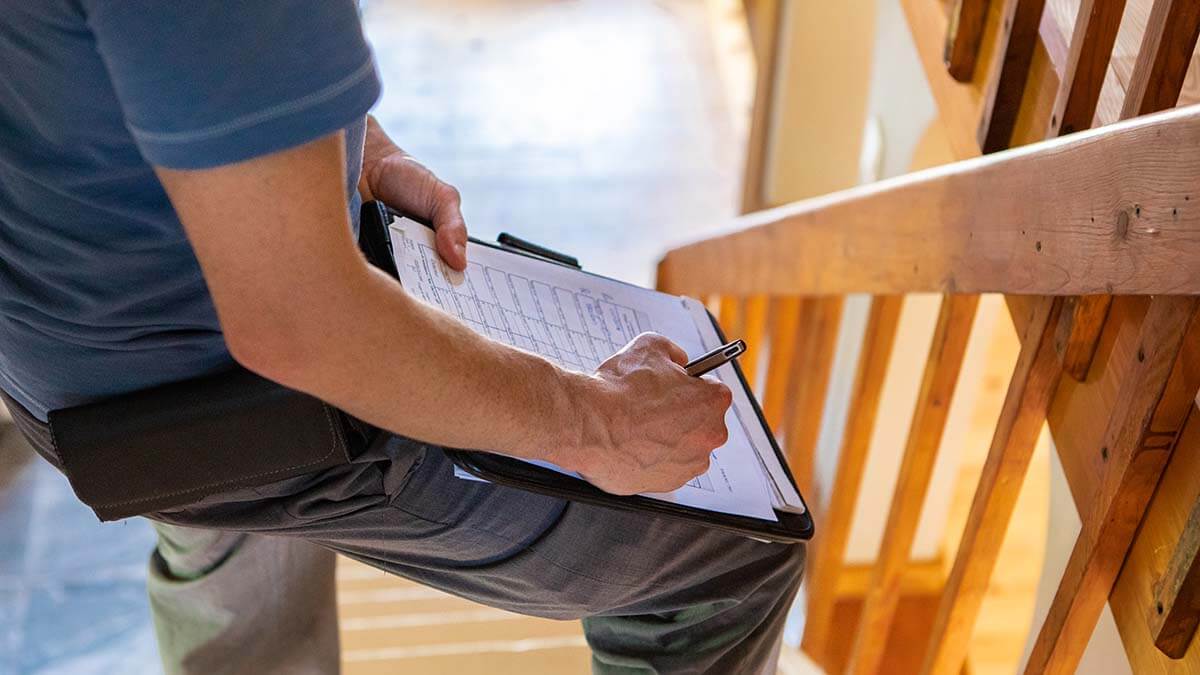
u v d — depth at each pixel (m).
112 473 0.98
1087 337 1.23
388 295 0.82
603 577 1.13
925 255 1.58
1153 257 1.01
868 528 3.63
